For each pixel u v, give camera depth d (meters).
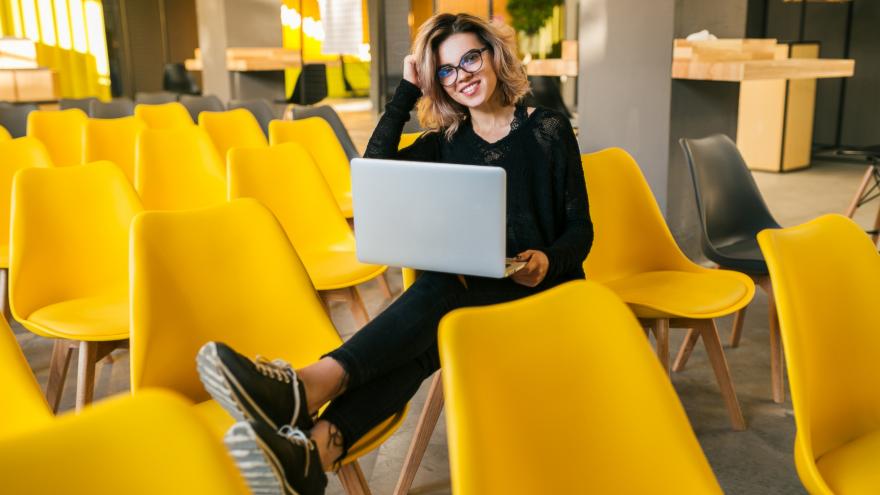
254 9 9.86
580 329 1.34
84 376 2.49
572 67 6.11
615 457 1.33
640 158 4.76
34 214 2.71
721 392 2.94
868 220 6.08
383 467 2.65
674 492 1.34
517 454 1.24
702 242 3.25
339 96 17.02
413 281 2.39
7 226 3.53
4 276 3.59
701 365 3.41
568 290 1.37
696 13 4.60
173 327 2.03
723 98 4.92
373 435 1.92
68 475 0.79
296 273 2.23
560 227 2.35
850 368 1.76
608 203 2.99
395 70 8.45
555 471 1.28
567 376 1.32
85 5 13.47
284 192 3.34
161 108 6.31
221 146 5.35
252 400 1.63
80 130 5.79
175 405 0.86
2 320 1.68
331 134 4.75
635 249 3.02
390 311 2.03
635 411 1.35
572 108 10.44
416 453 2.41
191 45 14.16
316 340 2.20
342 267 3.11
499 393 1.24
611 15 4.75
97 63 13.70
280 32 10.13
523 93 2.29
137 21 13.77
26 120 6.64
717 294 2.71
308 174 3.41
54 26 13.35
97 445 0.81
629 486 1.33
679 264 3.02
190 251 2.09
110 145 4.99
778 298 1.61
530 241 2.28
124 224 2.89
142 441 0.83
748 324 3.91
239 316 2.14
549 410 1.29
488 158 2.30
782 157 8.20
